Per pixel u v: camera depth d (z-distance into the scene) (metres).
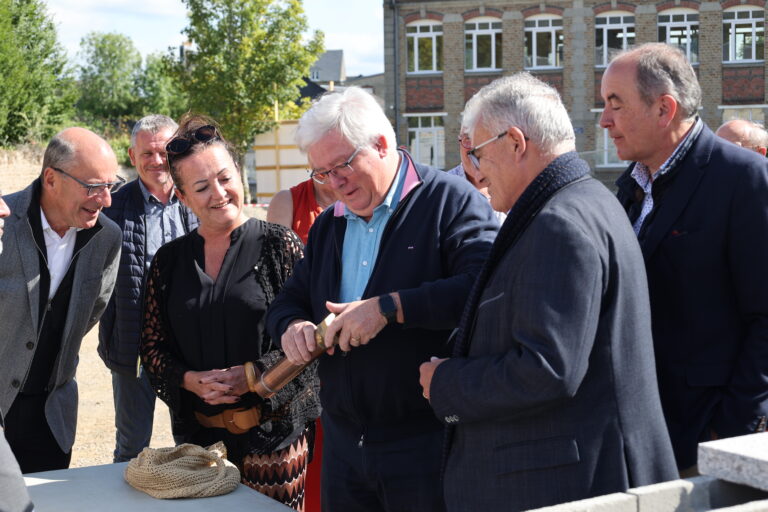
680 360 2.54
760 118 29.02
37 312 3.25
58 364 3.37
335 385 2.71
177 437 3.09
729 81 29.09
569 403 1.99
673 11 29.16
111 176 3.27
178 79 35.06
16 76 25.83
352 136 2.52
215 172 2.91
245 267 3.03
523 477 2.01
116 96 83.19
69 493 2.56
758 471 1.57
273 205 4.18
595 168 26.92
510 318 2.02
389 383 2.61
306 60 34.59
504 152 2.13
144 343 3.08
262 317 3.01
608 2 29.28
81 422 6.54
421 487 2.62
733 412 2.46
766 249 2.43
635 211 2.74
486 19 29.98
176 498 2.51
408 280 2.60
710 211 2.49
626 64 2.58
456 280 2.44
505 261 2.06
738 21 28.86
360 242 2.72
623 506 1.58
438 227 2.61
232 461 3.03
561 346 1.88
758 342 2.45
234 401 2.91
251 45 33.84
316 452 3.72
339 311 2.46
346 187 2.59
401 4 30.06
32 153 24.23
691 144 2.57
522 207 2.07
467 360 2.09
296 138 2.61
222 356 3.00
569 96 29.66
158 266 3.08
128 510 2.40
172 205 4.54
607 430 1.98
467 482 2.12
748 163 2.49
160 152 4.39
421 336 2.60
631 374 2.01
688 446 2.51
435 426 2.65
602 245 1.96
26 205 3.24
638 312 2.03
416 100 30.45
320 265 2.84
